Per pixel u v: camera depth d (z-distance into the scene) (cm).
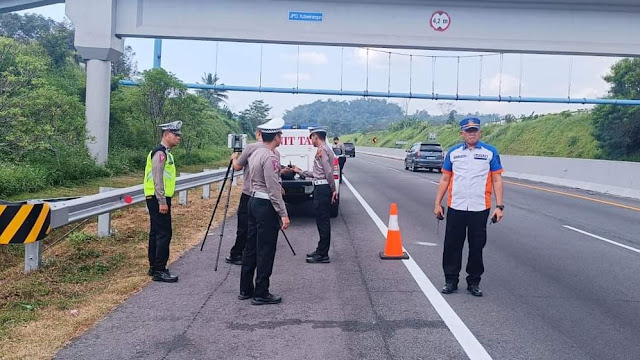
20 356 482
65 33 3331
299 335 546
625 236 1164
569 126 4800
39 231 735
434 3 2175
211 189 1880
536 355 505
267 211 645
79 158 1819
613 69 4059
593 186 2288
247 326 571
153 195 732
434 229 1195
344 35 2175
